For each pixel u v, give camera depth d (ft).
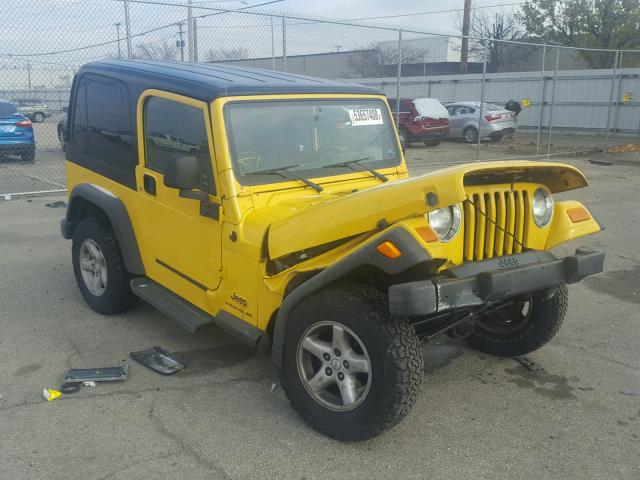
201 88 12.39
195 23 35.29
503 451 10.77
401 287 9.29
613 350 15.35
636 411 12.34
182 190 12.43
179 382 13.03
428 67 99.91
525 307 15.67
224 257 12.17
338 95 14.07
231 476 9.86
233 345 14.98
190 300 13.66
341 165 13.78
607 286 20.54
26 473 9.77
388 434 11.19
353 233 10.19
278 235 10.98
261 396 12.50
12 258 21.98
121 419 11.48
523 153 63.46
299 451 10.58
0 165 44.93
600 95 82.84
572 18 111.65
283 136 12.86
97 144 15.99
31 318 16.44
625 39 106.52
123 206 15.08
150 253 14.69
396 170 14.75
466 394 12.87
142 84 14.01
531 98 89.56
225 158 11.80
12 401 12.04
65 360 13.96
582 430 11.56
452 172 9.35
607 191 40.34
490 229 10.65
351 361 10.47
